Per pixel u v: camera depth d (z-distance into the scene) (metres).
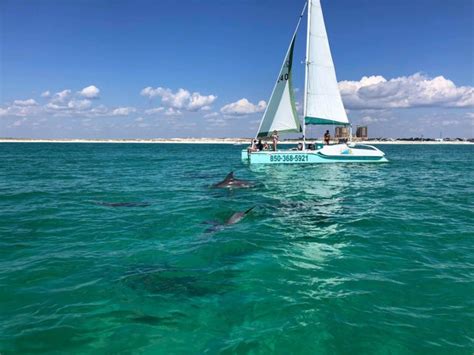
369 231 9.84
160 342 4.66
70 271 6.93
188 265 7.26
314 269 7.07
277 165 28.39
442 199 14.84
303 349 4.53
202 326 5.02
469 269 7.09
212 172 26.05
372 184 19.34
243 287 6.24
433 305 5.62
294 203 13.68
